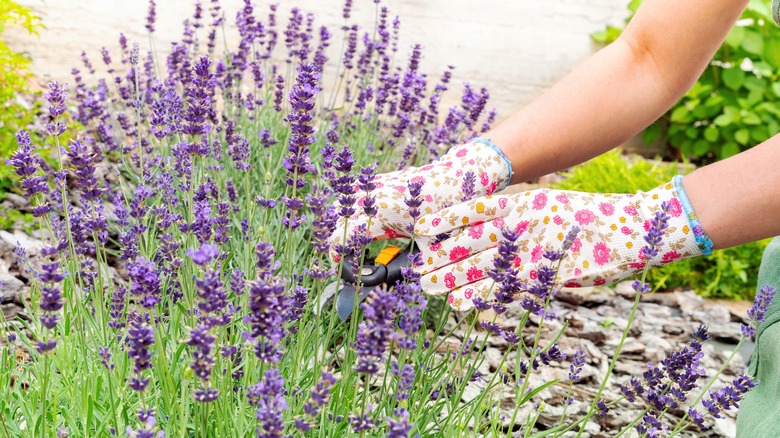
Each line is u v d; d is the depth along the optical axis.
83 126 3.73
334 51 5.45
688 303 3.84
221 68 3.30
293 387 1.55
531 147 1.85
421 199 1.64
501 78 5.88
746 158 1.63
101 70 5.03
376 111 3.42
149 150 3.09
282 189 3.03
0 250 2.83
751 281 4.04
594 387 2.86
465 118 3.38
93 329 1.81
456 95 5.80
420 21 5.65
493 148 1.84
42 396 1.29
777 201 1.57
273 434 1.12
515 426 2.41
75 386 1.54
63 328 1.75
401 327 1.22
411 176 1.87
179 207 2.69
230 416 1.48
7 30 4.86
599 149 1.88
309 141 1.56
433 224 1.72
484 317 3.24
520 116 1.89
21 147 1.64
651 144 6.15
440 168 1.86
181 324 1.81
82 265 1.90
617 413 2.64
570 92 1.85
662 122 6.05
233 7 5.30
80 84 3.53
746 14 5.58
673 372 1.67
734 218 1.61
